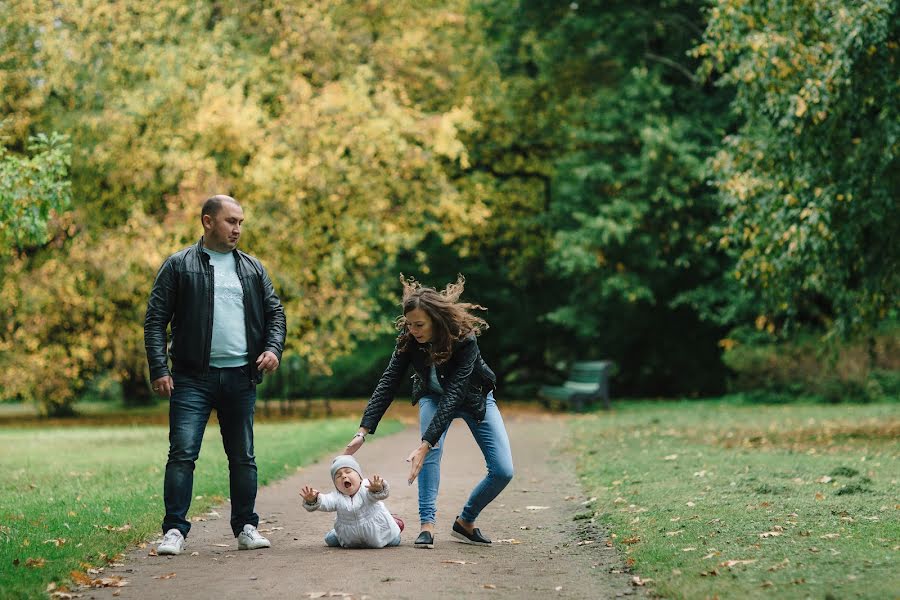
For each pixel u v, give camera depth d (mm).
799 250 11234
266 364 6160
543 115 25234
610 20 22562
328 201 18078
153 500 7641
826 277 12047
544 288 27109
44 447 13102
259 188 17484
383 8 20750
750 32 11672
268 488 8773
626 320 25359
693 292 22047
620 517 6633
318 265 18594
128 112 17703
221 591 4750
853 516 6176
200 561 5539
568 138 24672
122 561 5535
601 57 23828
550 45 23891
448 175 24344
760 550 5230
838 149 11266
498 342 26797
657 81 21531
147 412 25078
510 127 25312
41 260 18281
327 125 18062
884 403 20016
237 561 5523
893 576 4484
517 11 23656
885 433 12492
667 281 23734
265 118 17953
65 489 8430
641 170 20875
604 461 10281
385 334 27828
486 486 6000
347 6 20516
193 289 6117
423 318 5742
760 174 12164
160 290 6125
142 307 18172
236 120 16984
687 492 7602
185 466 5988
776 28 11273
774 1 11180
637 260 22031
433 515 6027
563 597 4582
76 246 17562
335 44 19500
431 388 5996
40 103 17922
